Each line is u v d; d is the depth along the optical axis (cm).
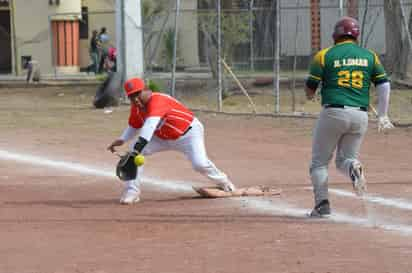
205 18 6525
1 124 4781
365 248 1852
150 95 2377
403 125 4266
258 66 7912
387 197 2484
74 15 8569
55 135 4266
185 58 8319
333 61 2109
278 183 2800
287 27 8181
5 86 7650
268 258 1772
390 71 6144
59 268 1720
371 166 3139
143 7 6400
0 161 3397
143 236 2016
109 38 9412
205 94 6075
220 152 3612
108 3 9388
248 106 5516
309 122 4597
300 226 2098
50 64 9069
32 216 2291
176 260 1767
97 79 7844
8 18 9375
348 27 2147
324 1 7888
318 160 2175
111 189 2733
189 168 3145
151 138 2445
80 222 2198
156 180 2877
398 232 2011
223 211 2312
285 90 6456
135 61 5675
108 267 1719
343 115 2097
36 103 6109
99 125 4684
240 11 6328
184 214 2280
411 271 1650
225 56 6481
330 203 2397
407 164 3183
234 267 1700
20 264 1761
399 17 5984
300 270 1669
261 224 2131
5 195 2642
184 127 2439
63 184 2844
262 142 3938
